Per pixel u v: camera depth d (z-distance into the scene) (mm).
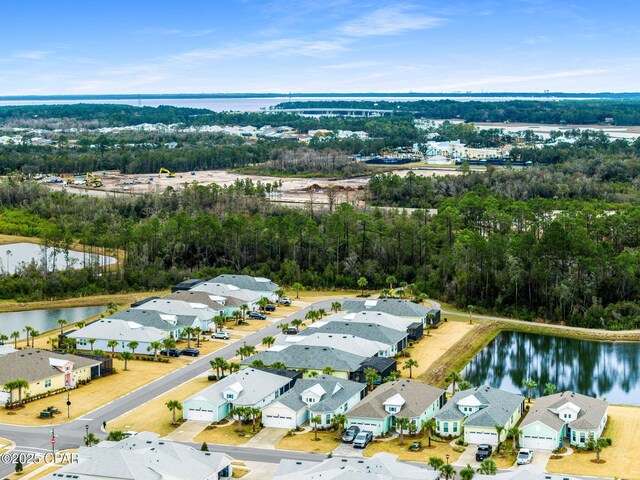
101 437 129375
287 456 122250
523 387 166500
